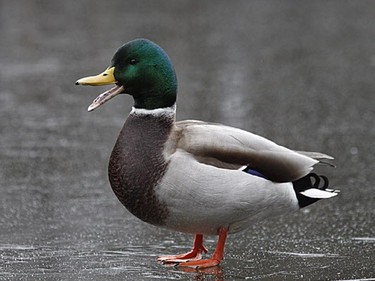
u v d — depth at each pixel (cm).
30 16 3225
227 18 3262
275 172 815
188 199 787
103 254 901
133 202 803
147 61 825
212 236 988
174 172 784
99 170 1355
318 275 816
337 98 1975
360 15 3341
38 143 1545
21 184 1260
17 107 1859
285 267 847
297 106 1886
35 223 1044
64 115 1791
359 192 1222
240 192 794
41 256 888
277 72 2281
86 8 3459
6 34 2820
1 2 3559
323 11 3459
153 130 809
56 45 2625
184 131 812
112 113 1822
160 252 915
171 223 812
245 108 1856
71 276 810
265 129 1666
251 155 807
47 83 2106
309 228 1025
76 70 2259
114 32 2862
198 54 2514
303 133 1636
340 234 995
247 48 2636
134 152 802
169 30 2931
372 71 2295
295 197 842
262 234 995
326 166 1384
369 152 1487
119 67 836
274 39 2803
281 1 3756
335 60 2452
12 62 2373
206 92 2011
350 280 798
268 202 817
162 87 821
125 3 3644
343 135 1622
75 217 1077
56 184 1262
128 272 827
